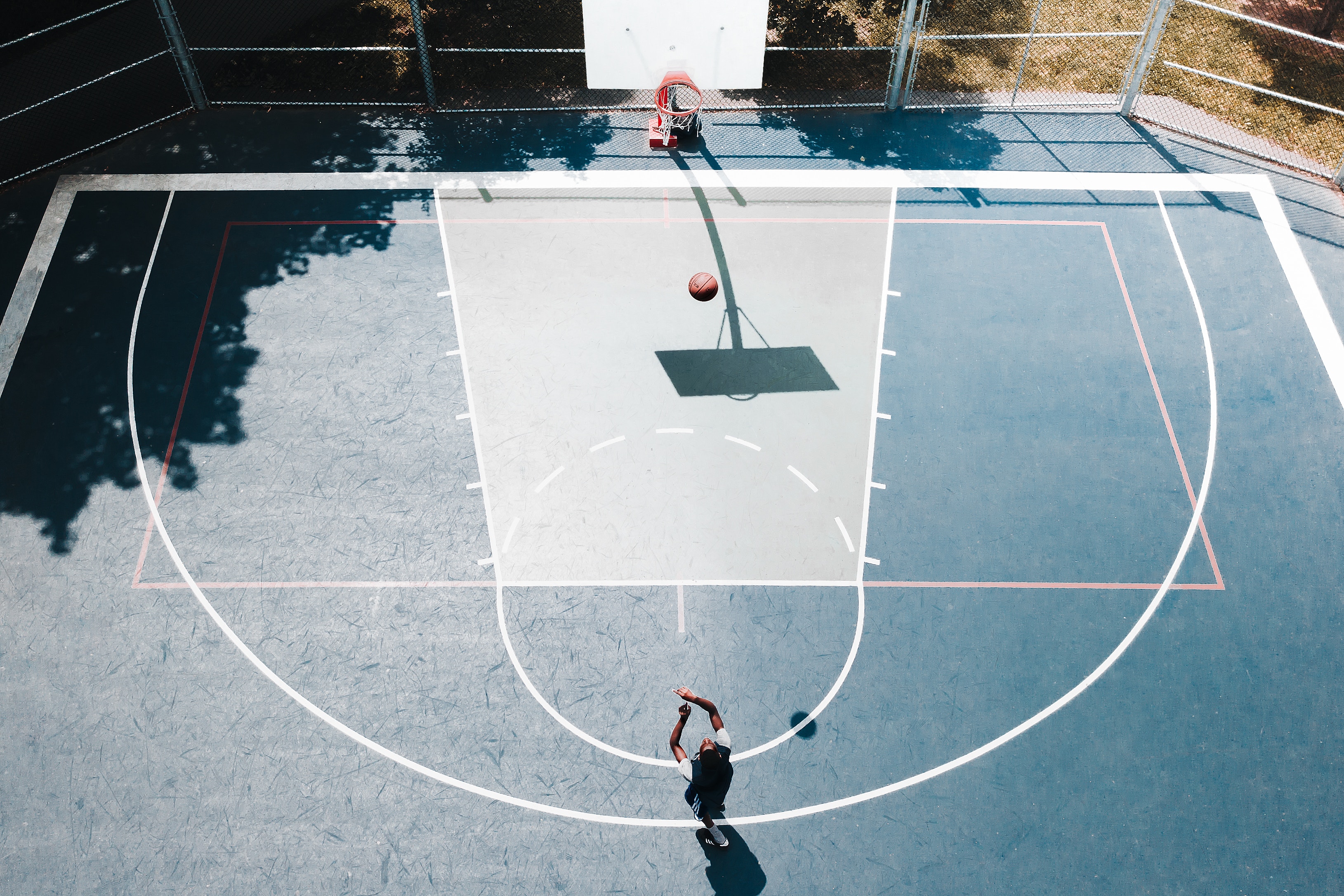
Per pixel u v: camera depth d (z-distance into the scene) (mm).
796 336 13047
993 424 12352
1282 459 12086
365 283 13469
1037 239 14172
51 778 9656
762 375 12672
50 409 12195
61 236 13859
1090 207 14578
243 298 13273
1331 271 13844
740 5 13586
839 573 11156
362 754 9883
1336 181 14906
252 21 16750
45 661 10336
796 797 9766
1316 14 17266
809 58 16578
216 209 14266
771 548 11320
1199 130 15672
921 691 10406
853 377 12703
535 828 9531
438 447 11992
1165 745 10109
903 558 11289
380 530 11336
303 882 9164
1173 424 12383
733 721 10180
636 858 9398
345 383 12500
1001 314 13344
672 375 12641
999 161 15188
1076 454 12117
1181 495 11805
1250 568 11250
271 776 9727
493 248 13883
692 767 9031
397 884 9180
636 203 14453
